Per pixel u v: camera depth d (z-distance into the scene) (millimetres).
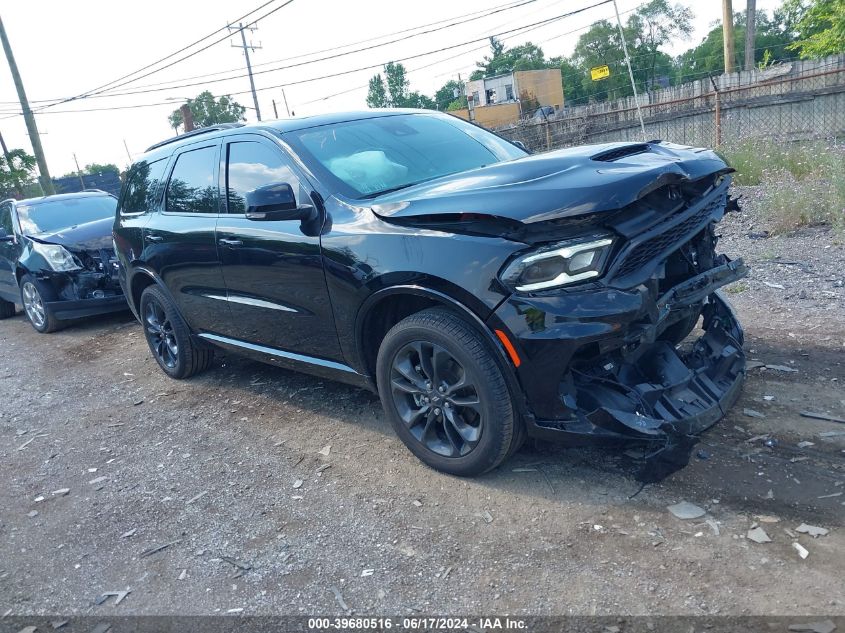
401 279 3324
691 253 3461
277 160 4211
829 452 3287
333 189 3850
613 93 58281
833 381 4012
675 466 3299
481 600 2672
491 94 52031
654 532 2895
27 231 8844
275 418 4746
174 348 5812
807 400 3822
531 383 3027
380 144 4289
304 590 2895
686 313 3455
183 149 5211
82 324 9023
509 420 3197
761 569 2596
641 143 3625
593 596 2594
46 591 3158
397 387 3621
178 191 5152
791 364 4320
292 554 3150
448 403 3424
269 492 3742
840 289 5637
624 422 2986
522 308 2941
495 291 3002
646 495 3154
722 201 3631
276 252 4043
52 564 3371
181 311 5406
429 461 3633
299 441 4320
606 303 2875
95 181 38969
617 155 3383
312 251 3795
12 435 5215
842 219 7477
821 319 5039
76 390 6137
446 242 3160
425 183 3750
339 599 2805
